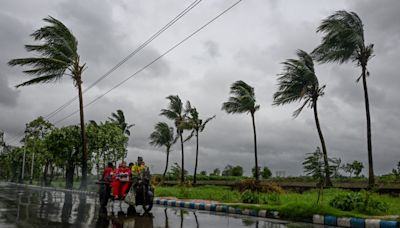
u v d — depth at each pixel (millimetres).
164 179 47625
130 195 13469
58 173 58188
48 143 33375
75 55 27422
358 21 24766
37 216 10414
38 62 26125
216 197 19219
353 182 26547
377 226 9359
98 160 34469
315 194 20672
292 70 29938
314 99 29891
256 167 33250
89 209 13102
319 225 10297
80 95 27766
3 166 80500
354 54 24828
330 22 25062
